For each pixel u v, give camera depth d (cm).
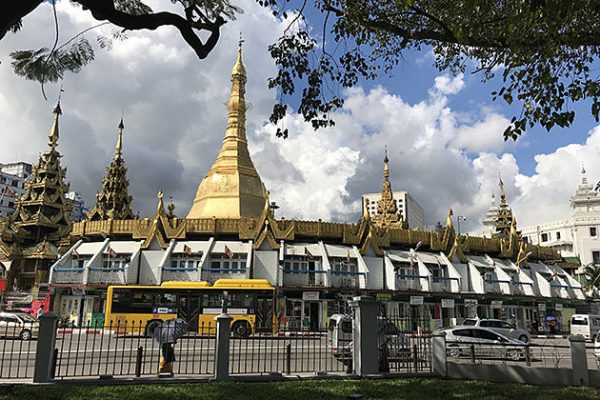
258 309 3116
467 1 864
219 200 4609
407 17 1140
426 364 1577
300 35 1111
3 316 2822
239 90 5288
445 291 4244
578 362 1374
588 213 7794
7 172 10838
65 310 3797
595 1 723
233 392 1095
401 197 12775
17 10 711
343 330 1792
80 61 847
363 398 1073
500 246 5022
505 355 2058
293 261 3969
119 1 939
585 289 6419
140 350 1289
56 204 5278
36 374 1159
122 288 3112
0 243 4784
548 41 869
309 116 1157
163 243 3912
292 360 1811
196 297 3116
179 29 923
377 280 4131
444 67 1398
